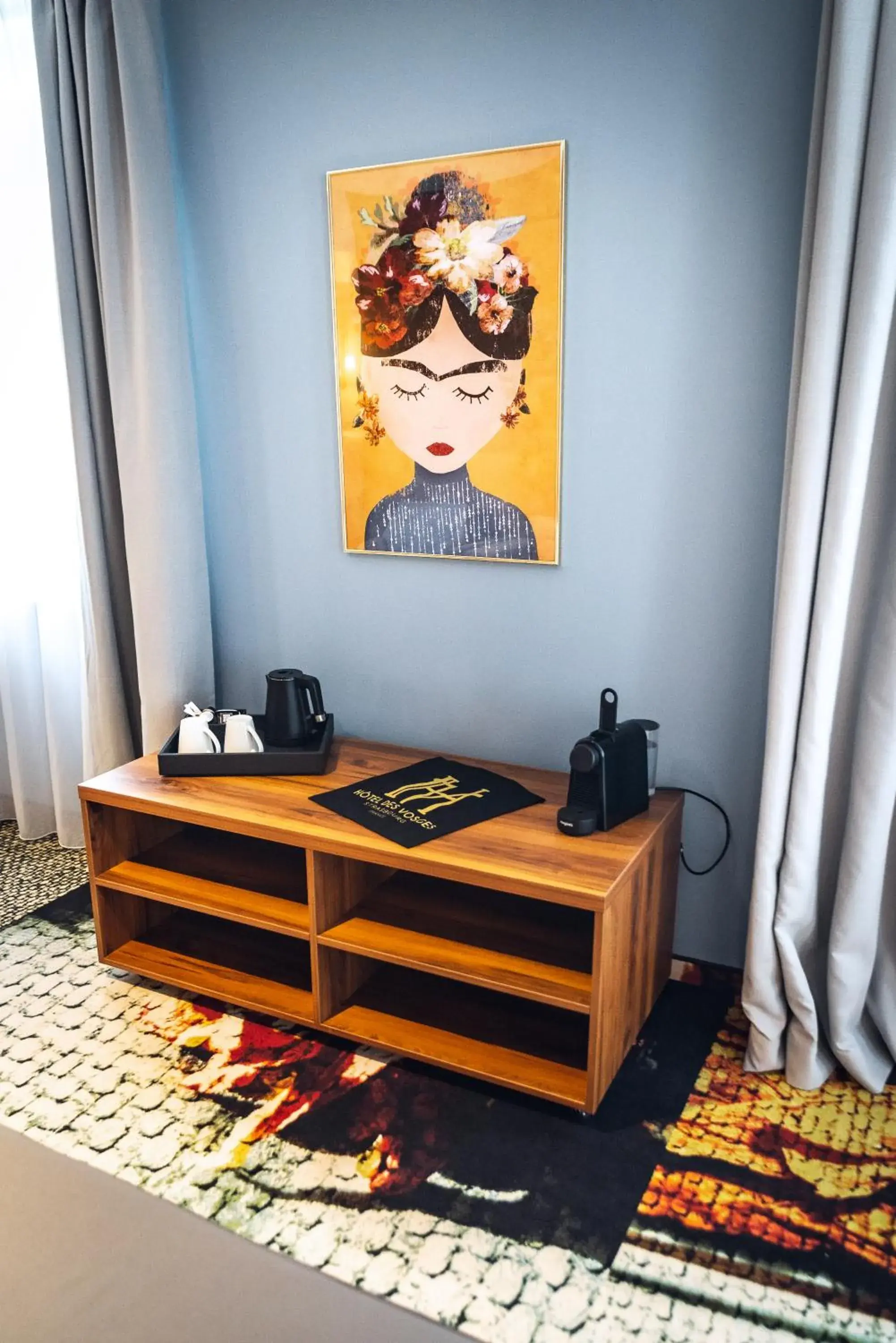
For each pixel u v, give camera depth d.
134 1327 1.03
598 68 2.04
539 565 2.35
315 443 2.55
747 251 2.00
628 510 2.23
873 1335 1.52
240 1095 2.04
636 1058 2.14
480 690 2.50
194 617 2.69
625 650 2.32
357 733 2.71
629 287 2.12
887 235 1.71
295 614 2.71
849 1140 1.91
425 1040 2.10
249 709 2.86
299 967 2.39
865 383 1.77
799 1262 1.64
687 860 2.37
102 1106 2.01
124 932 2.48
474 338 2.28
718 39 1.93
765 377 2.04
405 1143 1.91
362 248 2.34
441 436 2.37
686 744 2.31
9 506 2.96
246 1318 1.05
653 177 2.04
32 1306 1.05
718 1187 1.80
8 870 3.02
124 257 2.51
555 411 2.23
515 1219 1.73
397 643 2.58
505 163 2.15
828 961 2.03
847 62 1.67
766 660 2.18
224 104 2.45
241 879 2.38
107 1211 1.17
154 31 2.39
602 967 1.84
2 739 3.34
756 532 2.12
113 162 2.46
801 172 1.93
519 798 2.23
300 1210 1.75
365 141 2.31
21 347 2.80
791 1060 2.07
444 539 2.44
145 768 2.46
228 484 2.70
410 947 2.08
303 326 2.49
